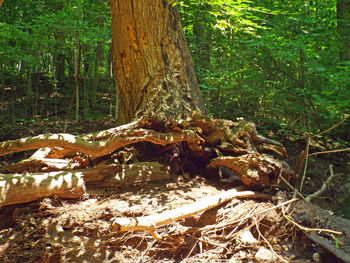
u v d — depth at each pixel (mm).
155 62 4637
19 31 6301
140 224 2541
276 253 2896
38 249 2652
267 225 3209
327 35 6539
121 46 4789
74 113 9000
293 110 6973
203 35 7668
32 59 7410
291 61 6648
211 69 7281
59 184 3275
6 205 3027
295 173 4480
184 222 3104
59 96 10508
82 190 3379
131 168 3822
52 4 8281
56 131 6578
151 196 3422
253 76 6805
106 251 2791
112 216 3047
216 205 3203
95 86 9680
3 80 8961
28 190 3100
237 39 6414
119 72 4891
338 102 5977
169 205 3203
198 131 4004
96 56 9625
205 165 4301
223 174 4254
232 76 7004
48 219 2994
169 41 4711
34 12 8867
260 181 3650
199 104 4797
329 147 6543
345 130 7141
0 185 2977
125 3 4637
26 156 5254
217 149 4281
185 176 4082
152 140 3697
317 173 5461
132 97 4766
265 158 3746
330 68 6234
